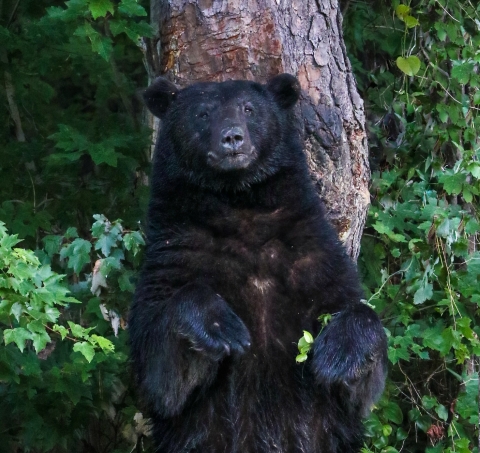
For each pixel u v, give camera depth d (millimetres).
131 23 11062
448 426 12203
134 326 8977
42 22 13195
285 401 8977
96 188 13180
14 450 12703
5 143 13773
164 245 9227
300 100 10062
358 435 9359
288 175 9477
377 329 8625
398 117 12984
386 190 12531
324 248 9242
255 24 9992
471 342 11547
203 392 8953
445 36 12820
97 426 12773
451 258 11992
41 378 11188
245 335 8438
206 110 9430
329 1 10227
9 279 8117
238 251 9188
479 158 12531
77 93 16781
